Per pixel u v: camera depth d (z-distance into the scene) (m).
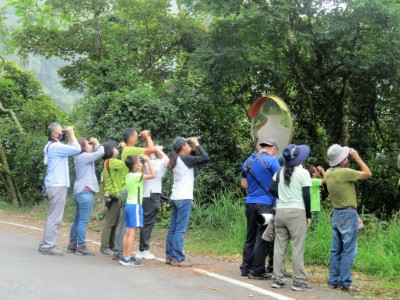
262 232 7.03
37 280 6.05
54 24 19.02
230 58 12.59
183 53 18.81
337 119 14.08
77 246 8.26
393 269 7.84
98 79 16.64
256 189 7.17
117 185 8.46
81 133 14.65
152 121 13.68
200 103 14.23
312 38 12.52
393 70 12.23
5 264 6.88
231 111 14.45
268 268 7.54
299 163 6.53
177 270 7.36
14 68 23.86
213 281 6.72
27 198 19.05
